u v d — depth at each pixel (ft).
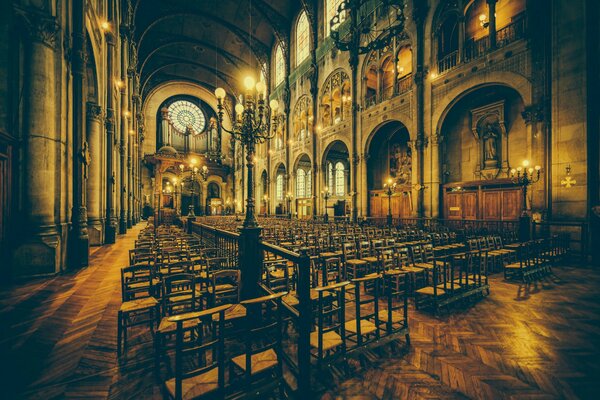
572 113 30.60
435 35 48.78
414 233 35.91
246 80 16.56
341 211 96.22
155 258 17.42
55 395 8.21
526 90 36.27
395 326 13.25
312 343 9.38
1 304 15.64
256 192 120.98
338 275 16.52
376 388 8.95
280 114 103.04
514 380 9.28
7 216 20.70
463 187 48.29
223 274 12.19
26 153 21.59
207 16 94.02
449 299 15.37
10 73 21.20
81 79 26.08
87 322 13.38
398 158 66.18
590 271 24.82
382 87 60.64
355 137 66.85
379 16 59.67
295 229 40.01
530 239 33.68
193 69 125.49
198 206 134.92
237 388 7.52
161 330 9.29
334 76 75.00
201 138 140.15
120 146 56.80
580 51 30.14
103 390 8.54
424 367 10.11
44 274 21.44
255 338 11.99
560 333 12.73
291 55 95.81
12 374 9.20
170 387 6.98
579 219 29.81
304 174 112.78
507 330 13.04
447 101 46.57
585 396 8.46
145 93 124.57
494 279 22.20
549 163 33.47
